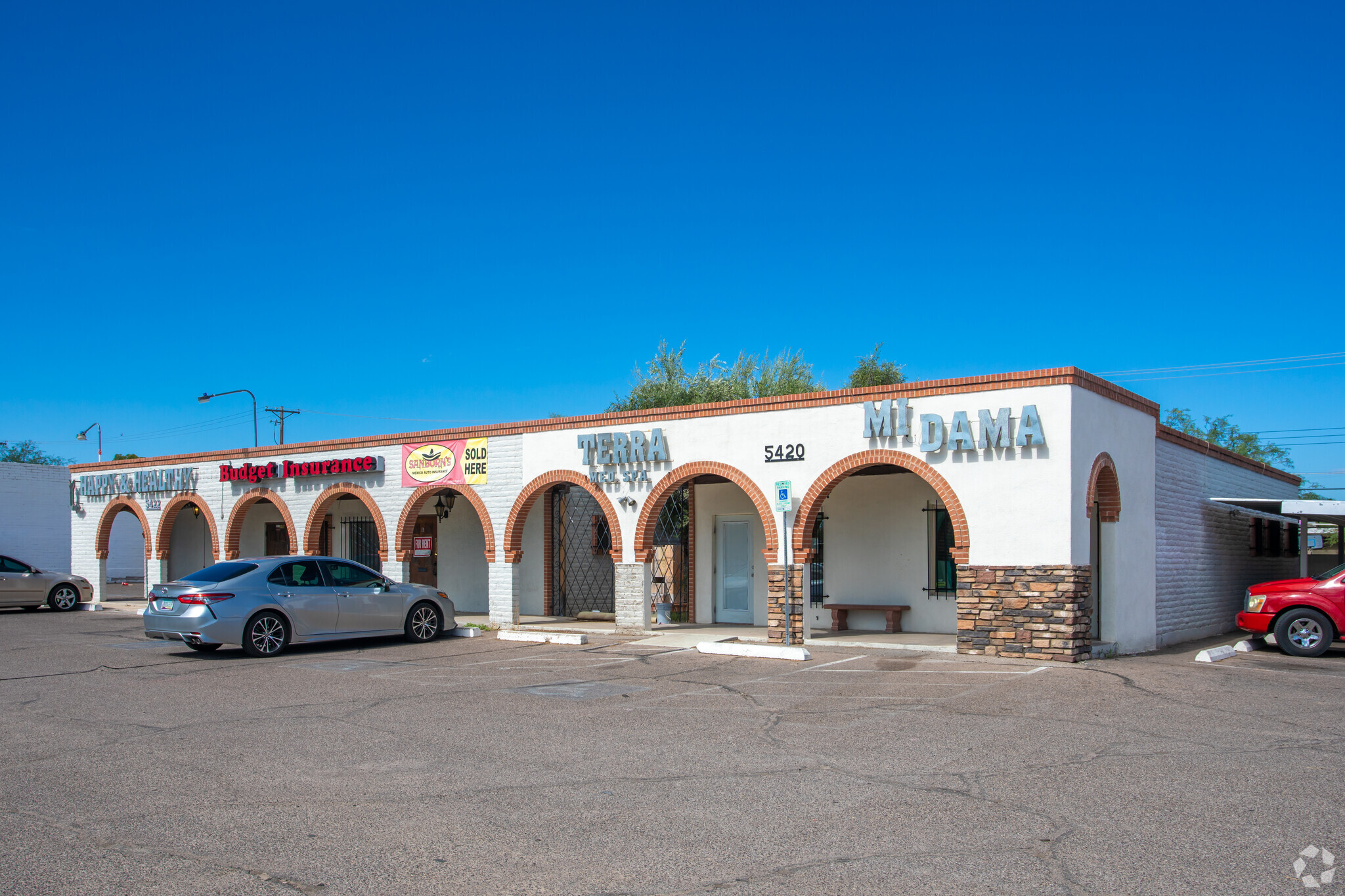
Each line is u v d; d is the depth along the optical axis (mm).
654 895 5176
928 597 18422
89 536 29531
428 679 12906
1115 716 10055
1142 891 5191
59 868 5566
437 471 21688
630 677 13016
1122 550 15945
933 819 6473
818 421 16531
